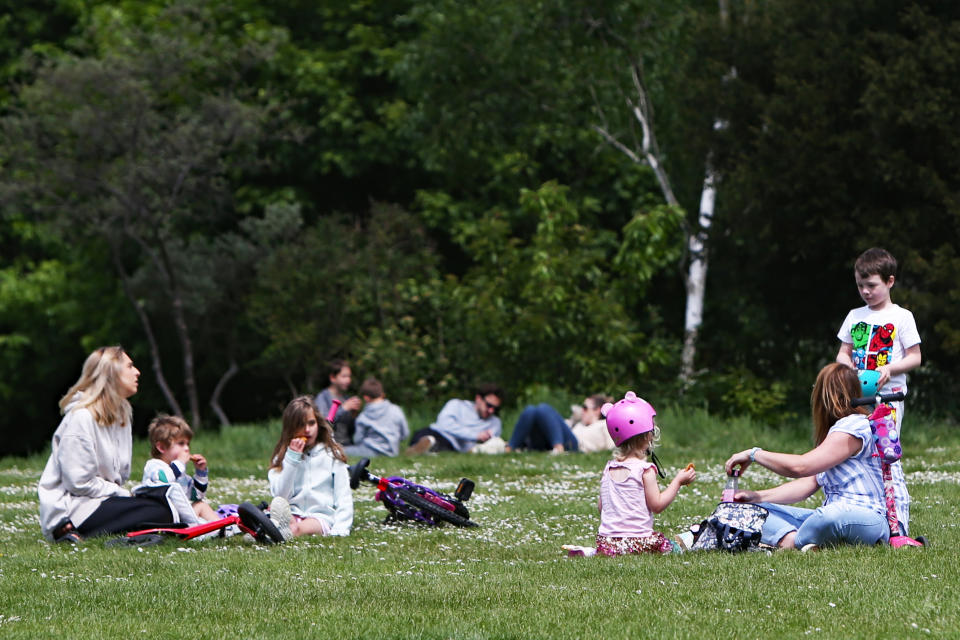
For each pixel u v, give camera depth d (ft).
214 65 137.28
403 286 128.16
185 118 137.18
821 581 31.35
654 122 136.26
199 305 145.28
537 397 109.09
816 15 110.32
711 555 36.83
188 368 138.00
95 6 160.56
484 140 139.33
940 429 93.56
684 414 106.32
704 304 148.56
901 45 99.09
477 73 136.46
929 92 94.68
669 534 46.32
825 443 38.01
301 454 46.55
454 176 145.48
